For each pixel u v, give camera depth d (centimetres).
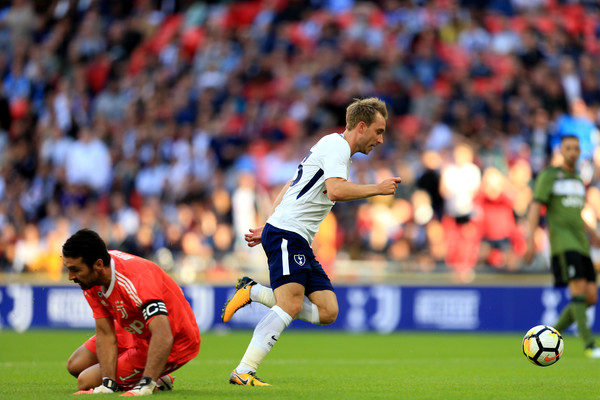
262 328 1994
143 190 5678
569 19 7031
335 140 1981
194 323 1862
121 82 6806
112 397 1658
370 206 4991
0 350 3497
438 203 4997
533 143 5541
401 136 5484
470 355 3275
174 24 7288
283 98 6219
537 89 5988
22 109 6894
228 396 1741
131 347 1858
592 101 6272
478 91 6047
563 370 2534
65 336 4375
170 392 1812
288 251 1994
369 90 6084
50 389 1941
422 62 6294
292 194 2034
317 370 2605
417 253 4819
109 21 7369
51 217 5509
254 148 5909
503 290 4538
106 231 5219
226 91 6412
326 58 6344
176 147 5684
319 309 2027
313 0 7081
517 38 6650
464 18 6812
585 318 3145
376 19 6806
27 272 5359
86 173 5744
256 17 7181
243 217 4956
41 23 7531
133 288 1680
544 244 4731
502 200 4888
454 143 5284
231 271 4847
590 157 5528
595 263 4556
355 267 4778
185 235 5069
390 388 1966
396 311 4684
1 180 6019
